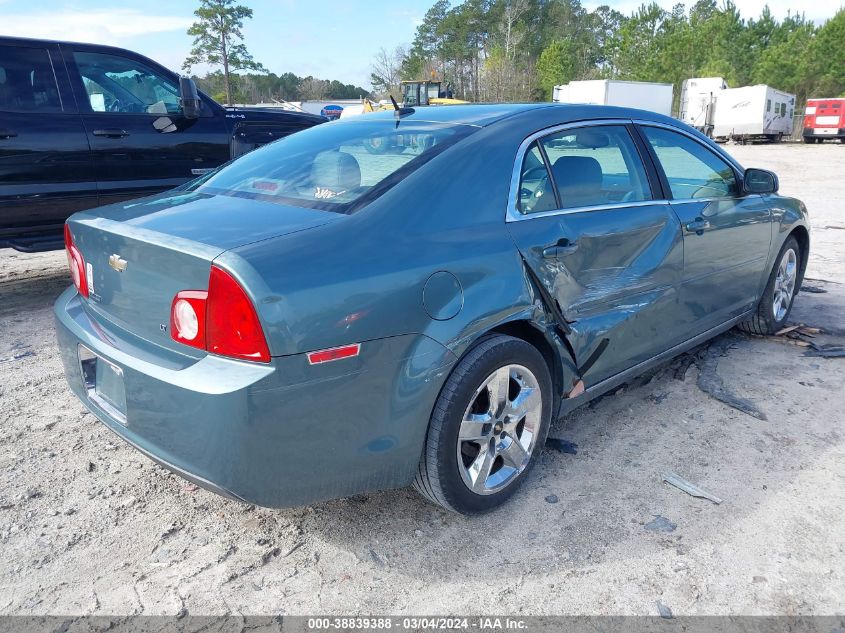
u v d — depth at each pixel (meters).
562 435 3.43
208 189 3.05
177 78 6.37
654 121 3.65
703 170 3.88
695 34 58.56
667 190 3.54
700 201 3.72
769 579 2.38
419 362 2.36
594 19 92.56
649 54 58.81
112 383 2.53
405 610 2.27
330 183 2.71
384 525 2.73
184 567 2.49
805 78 48.28
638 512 2.78
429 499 2.70
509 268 2.64
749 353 4.49
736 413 3.64
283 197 2.70
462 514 2.71
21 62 5.39
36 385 4.09
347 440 2.28
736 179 4.14
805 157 22.84
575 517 2.75
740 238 4.01
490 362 2.56
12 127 5.25
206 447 2.14
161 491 2.98
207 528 2.72
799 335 4.76
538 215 2.86
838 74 46.94
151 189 6.12
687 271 3.60
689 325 3.78
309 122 7.34
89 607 2.29
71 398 3.93
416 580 2.41
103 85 5.84
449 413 2.47
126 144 5.88
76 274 2.88
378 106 28.59
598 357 3.14
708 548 2.55
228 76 56.84
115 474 3.12
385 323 2.27
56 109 5.52
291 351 2.09
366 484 2.40
